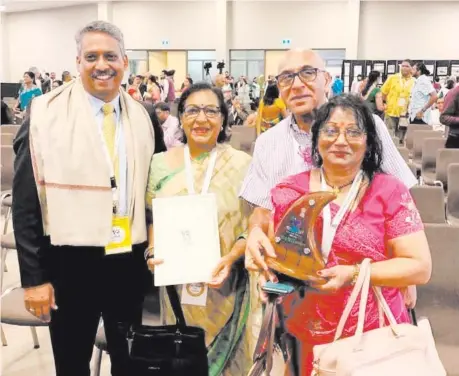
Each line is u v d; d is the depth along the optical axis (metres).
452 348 2.20
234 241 1.90
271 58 17.44
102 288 1.98
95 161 1.86
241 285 1.96
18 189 1.85
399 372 1.36
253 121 7.96
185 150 1.97
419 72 8.89
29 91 11.64
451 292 2.27
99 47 1.85
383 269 1.42
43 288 1.90
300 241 1.44
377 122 1.57
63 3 18.86
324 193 1.43
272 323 1.45
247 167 1.94
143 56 18.42
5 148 4.35
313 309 1.53
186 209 1.86
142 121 2.00
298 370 1.58
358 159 1.48
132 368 1.83
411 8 16.27
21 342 3.25
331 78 1.82
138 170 1.93
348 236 1.46
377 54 16.70
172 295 1.87
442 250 2.28
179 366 1.80
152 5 18.03
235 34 17.53
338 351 1.39
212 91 1.92
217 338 1.96
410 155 5.96
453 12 16.05
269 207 1.77
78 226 1.84
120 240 1.89
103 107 1.93
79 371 2.07
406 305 1.74
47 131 1.83
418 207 2.95
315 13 16.88
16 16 21.03
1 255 3.58
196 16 17.77
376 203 1.47
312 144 1.56
